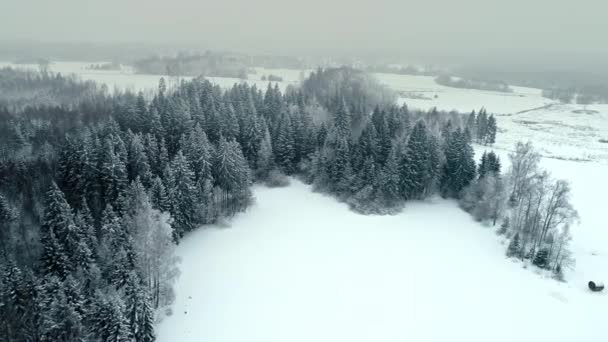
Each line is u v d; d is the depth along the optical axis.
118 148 72.25
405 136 93.00
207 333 47.84
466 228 75.56
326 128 97.56
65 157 69.62
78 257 48.06
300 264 62.03
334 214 79.00
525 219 69.38
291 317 51.12
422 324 51.00
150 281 48.59
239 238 68.44
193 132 79.94
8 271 40.84
